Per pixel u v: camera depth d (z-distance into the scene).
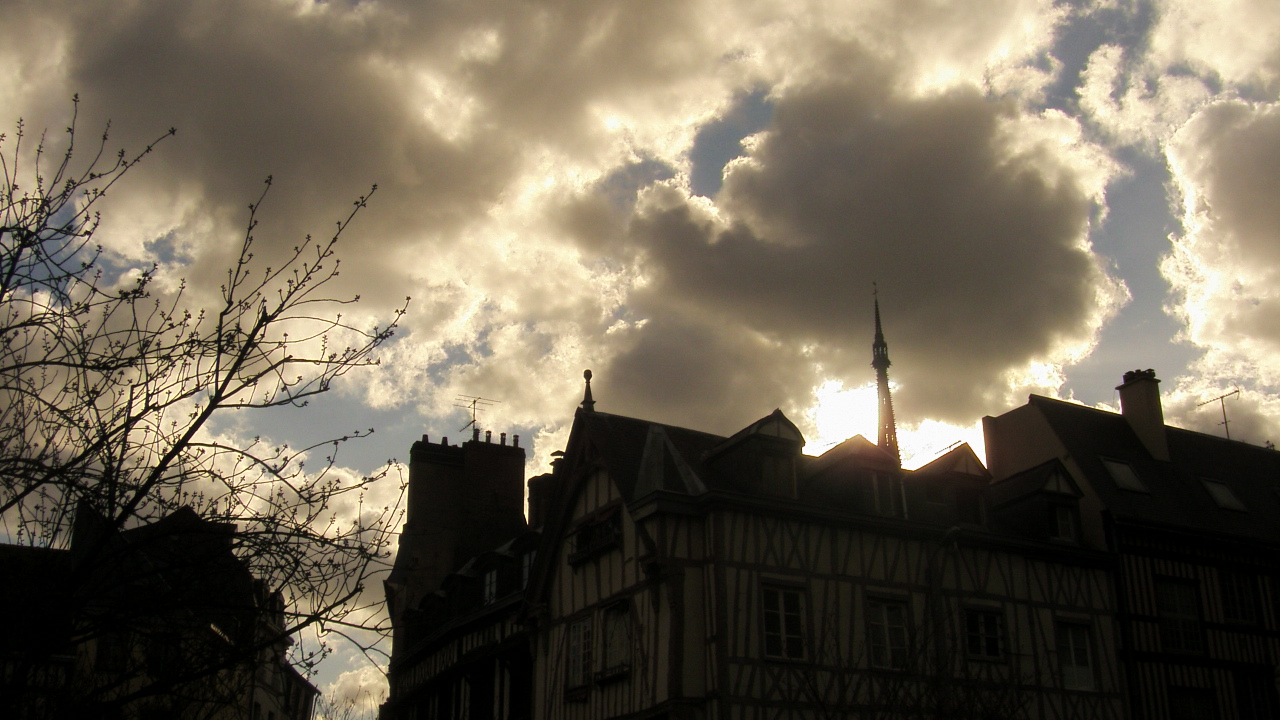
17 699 7.97
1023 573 26.56
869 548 24.33
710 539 22.53
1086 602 27.30
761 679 21.58
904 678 21.91
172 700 8.52
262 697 28.64
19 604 7.79
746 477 24.08
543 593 26.55
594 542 24.95
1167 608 28.64
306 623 8.34
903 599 24.23
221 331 8.77
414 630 36.44
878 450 25.84
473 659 30.19
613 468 24.67
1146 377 33.62
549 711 25.11
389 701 38.25
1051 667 25.88
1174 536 29.48
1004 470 32.91
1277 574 31.05
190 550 8.52
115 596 8.41
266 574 8.42
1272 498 33.91
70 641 8.22
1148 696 27.16
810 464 27.02
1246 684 28.92
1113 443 32.38
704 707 21.28
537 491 33.34
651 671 21.98
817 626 22.81
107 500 8.27
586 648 24.45
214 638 8.44
